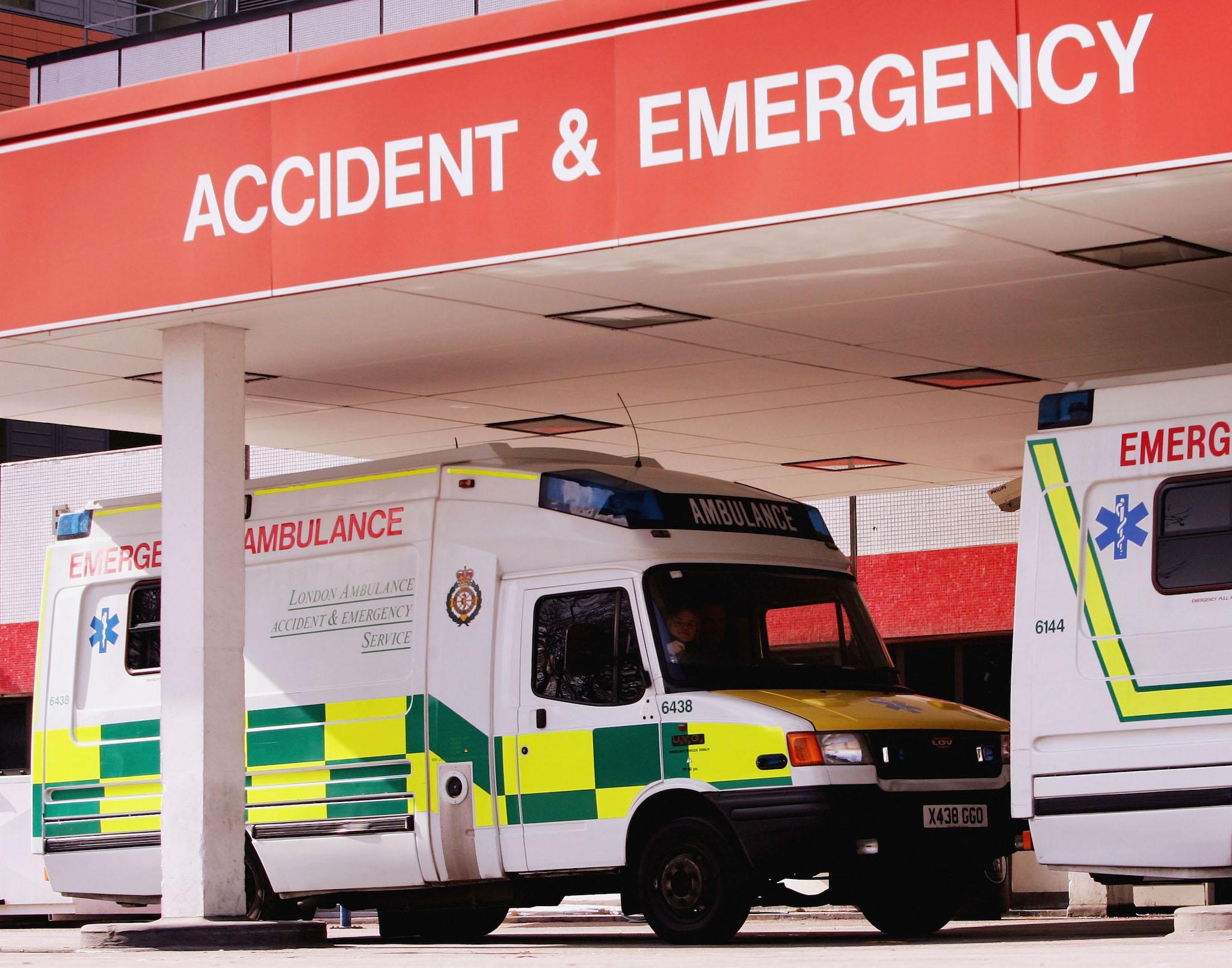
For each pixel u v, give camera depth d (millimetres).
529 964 9266
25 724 30078
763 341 14688
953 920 16297
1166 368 16219
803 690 12734
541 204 11445
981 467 21125
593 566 12852
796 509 13844
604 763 12523
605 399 17125
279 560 14656
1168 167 9914
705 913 11969
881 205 10539
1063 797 11211
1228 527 10867
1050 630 11375
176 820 13320
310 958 10742
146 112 12875
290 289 12273
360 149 12070
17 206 13344
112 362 14891
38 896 20562
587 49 11352
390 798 13633
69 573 16062
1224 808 10633
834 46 10680
